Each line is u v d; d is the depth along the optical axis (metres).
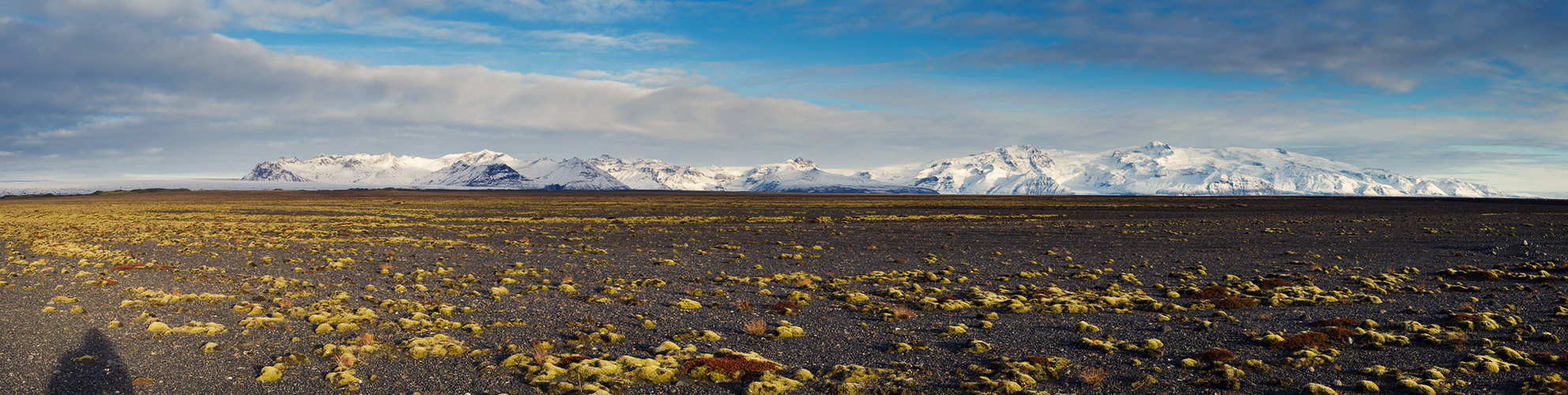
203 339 16.53
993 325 19.08
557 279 30.25
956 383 13.38
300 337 16.91
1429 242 51.00
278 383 13.16
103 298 23.00
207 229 61.84
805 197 191.38
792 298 24.25
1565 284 28.03
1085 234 59.81
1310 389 12.30
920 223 75.38
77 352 15.14
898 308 21.28
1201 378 13.48
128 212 101.81
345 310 20.48
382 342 16.27
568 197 186.62
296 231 58.78
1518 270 33.03
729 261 38.16
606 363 14.09
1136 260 39.44
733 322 19.95
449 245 47.62
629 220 78.38
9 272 30.91
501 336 17.58
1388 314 20.50
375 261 37.03
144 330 17.41
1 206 133.62
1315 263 37.25
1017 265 37.00
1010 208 112.44
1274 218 85.12
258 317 18.95
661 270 33.88
